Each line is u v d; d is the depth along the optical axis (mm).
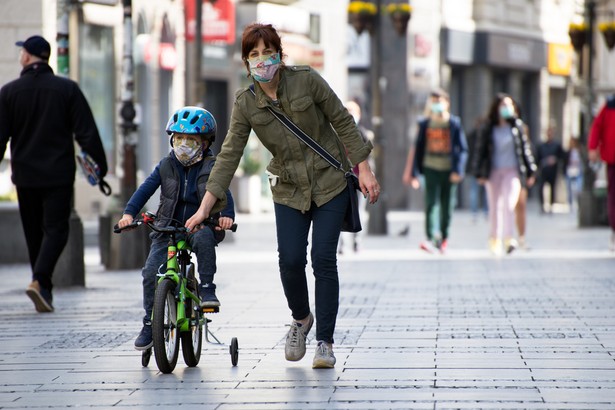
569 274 36969
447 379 18922
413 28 97188
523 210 48125
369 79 99000
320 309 20203
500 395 17531
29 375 19953
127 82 41594
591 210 65125
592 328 24516
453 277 36500
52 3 53969
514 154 45688
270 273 38625
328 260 20141
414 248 50875
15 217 44906
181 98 77938
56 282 34562
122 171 41594
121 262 40750
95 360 21453
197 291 21125
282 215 20297
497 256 45344
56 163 29406
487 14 104188
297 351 20578
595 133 45000
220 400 17547
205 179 20766
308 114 19984
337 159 20281
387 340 23188
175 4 76250
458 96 103875
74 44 63250
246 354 21859
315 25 92500
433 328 24812
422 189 97812
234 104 20312
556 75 117062
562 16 119062
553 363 20297
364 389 18203
